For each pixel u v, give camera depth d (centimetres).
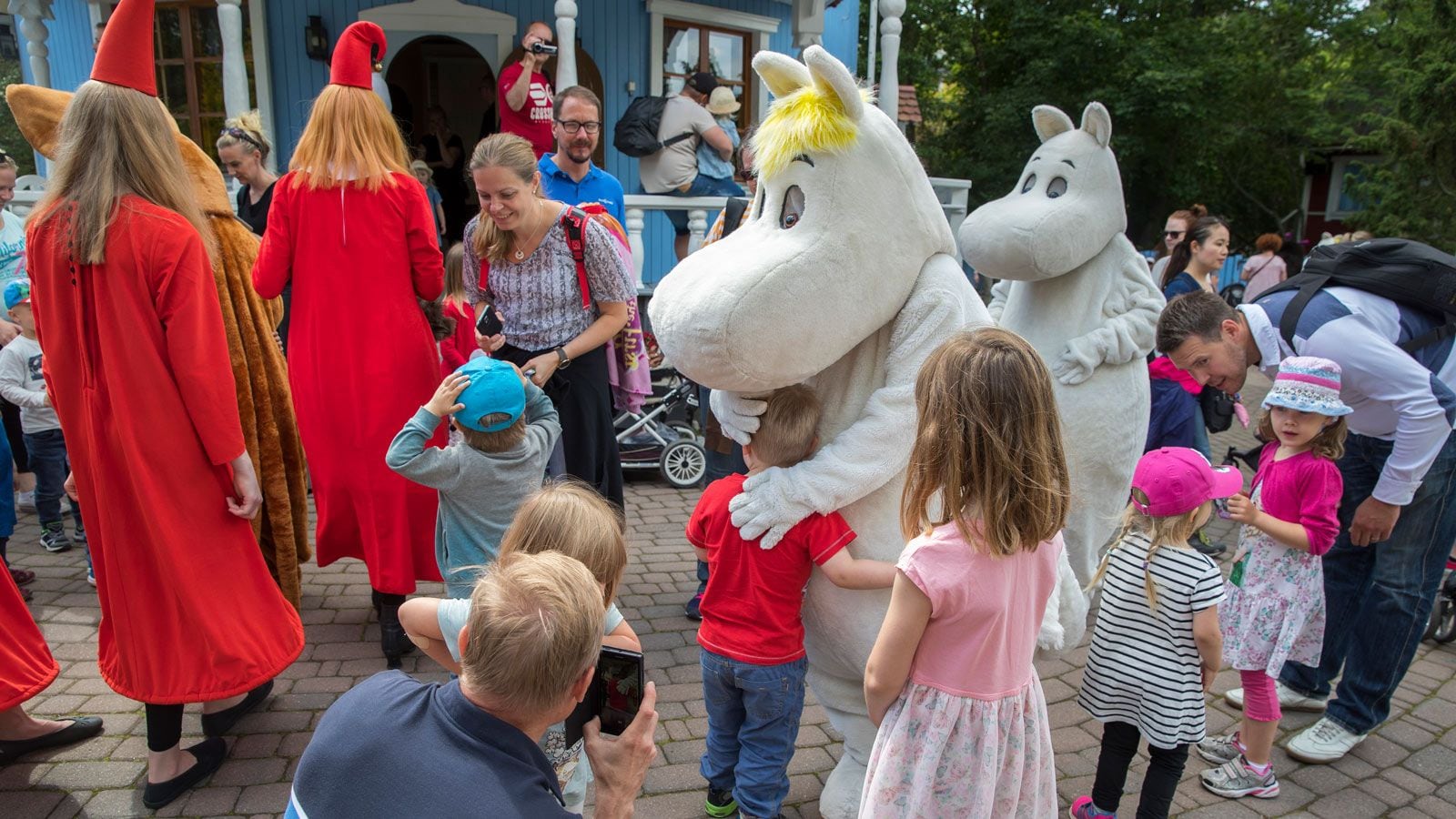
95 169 246
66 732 307
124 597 263
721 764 269
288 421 360
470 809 128
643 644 390
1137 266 376
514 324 360
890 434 239
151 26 254
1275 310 290
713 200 711
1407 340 282
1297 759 320
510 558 156
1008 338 186
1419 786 307
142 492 254
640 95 941
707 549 260
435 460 280
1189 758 320
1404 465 276
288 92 872
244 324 336
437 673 355
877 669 194
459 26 886
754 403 250
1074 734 334
